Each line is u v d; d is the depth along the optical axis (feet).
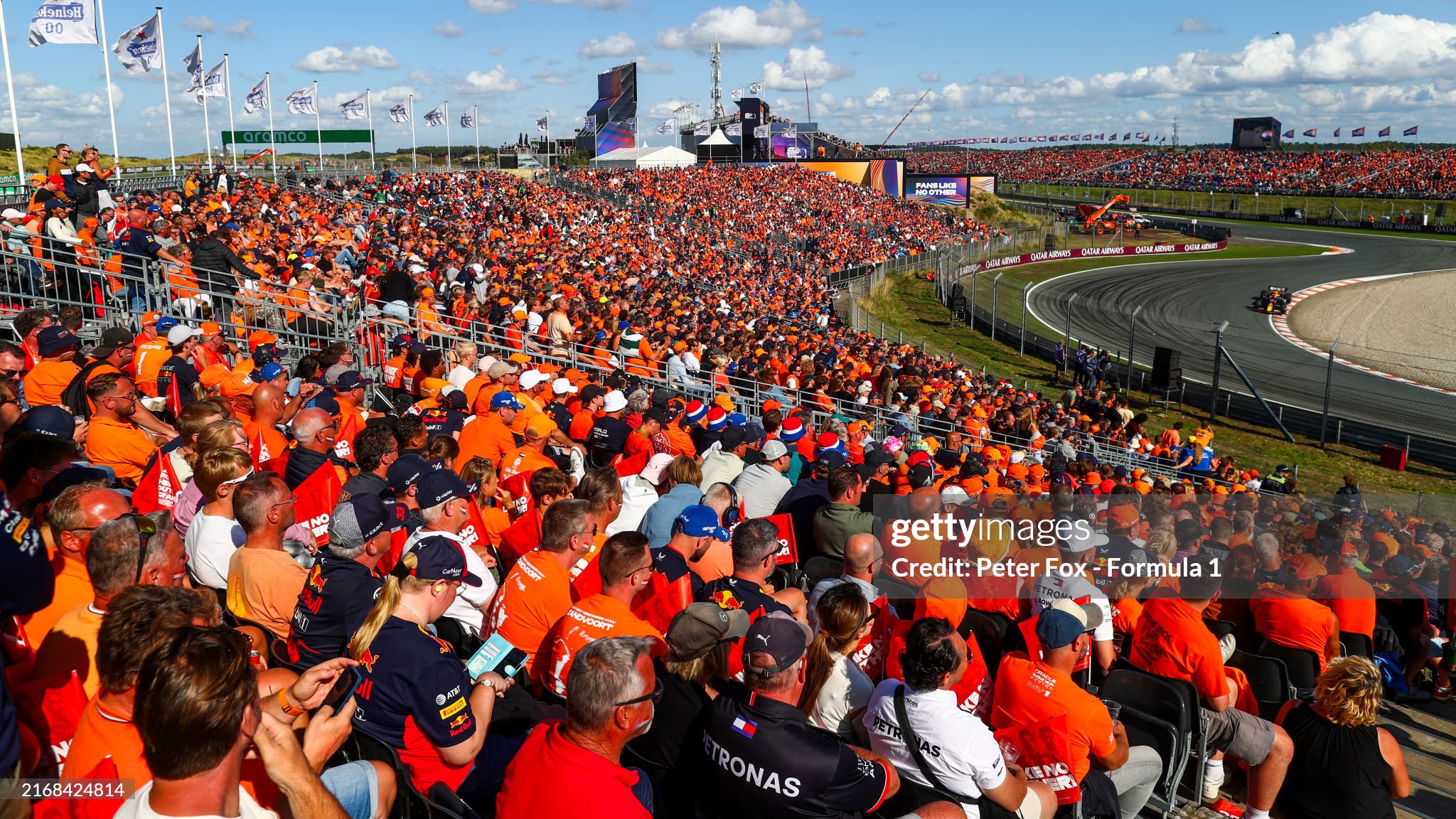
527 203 157.99
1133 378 120.67
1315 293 178.29
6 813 8.68
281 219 94.12
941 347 141.18
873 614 16.19
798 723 12.01
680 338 70.33
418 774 12.55
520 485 24.72
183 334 33.04
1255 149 445.37
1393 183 325.21
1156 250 237.86
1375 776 16.38
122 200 73.20
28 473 15.93
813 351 88.63
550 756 10.91
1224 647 20.66
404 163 296.51
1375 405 104.99
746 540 16.06
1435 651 27.02
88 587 13.79
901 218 240.53
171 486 20.48
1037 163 504.02
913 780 13.96
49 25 81.46
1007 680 15.08
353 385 30.48
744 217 204.74
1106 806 15.07
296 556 15.47
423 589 12.61
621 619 14.44
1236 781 19.54
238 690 8.13
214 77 138.31
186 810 8.14
